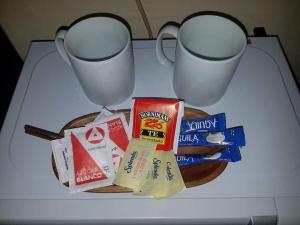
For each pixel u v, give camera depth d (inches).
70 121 18.6
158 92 20.0
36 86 20.4
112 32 18.0
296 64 30.6
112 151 17.0
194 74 16.1
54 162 16.9
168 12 24.9
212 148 17.5
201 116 18.5
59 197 15.9
